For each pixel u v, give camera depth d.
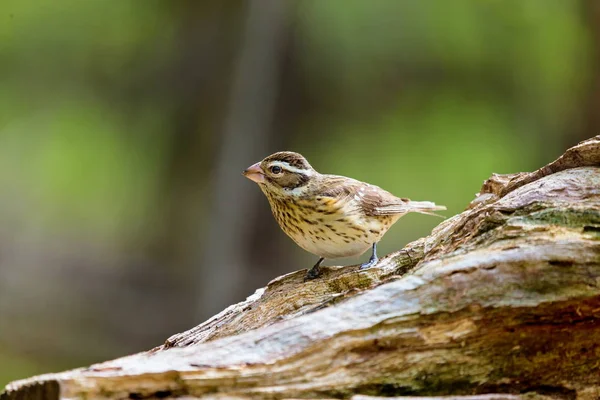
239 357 4.64
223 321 6.26
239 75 15.53
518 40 14.03
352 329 4.78
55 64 16.45
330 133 15.36
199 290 15.85
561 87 14.02
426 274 5.00
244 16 15.42
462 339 4.93
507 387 5.04
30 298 16.66
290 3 14.96
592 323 5.03
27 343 15.64
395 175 15.27
